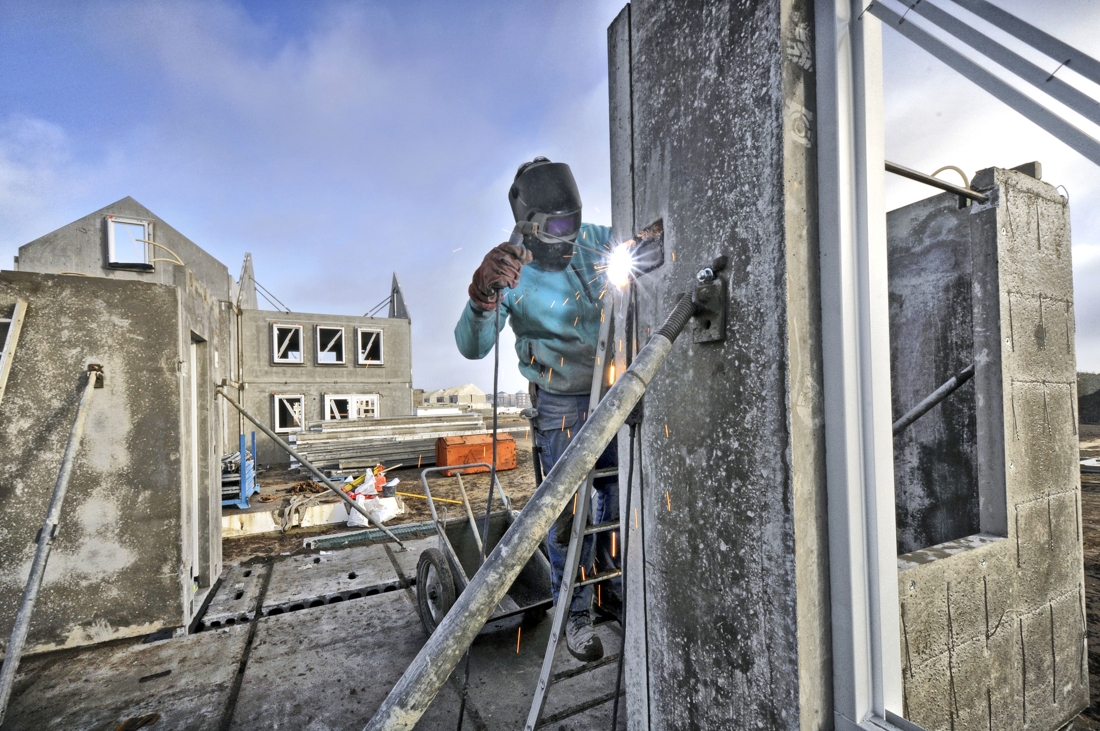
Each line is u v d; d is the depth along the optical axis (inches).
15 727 88.7
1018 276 72.4
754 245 38.9
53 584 118.4
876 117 38.4
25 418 119.1
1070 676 74.8
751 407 39.7
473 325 89.0
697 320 45.4
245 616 139.3
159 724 87.5
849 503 37.1
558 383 95.0
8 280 117.9
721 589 43.9
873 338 37.9
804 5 38.2
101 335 125.1
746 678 41.3
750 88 38.9
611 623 115.3
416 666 31.0
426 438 495.8
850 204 37.8
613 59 60.3
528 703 86.7
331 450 456.8
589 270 93.4
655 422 52.7
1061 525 75.3
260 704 92.2
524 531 33.3
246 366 568.1
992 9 29.5
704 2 44.2
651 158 52.9
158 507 127.3
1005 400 69.1
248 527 242.5
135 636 123.1
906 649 54.7
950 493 93.0
